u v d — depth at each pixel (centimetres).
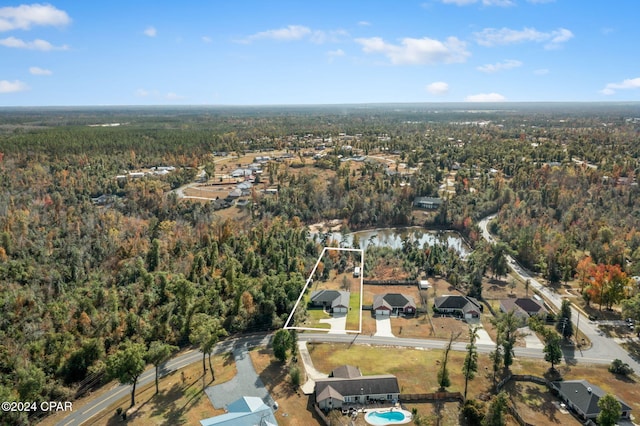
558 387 8738
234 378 9131
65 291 11906
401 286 14225
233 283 12438
